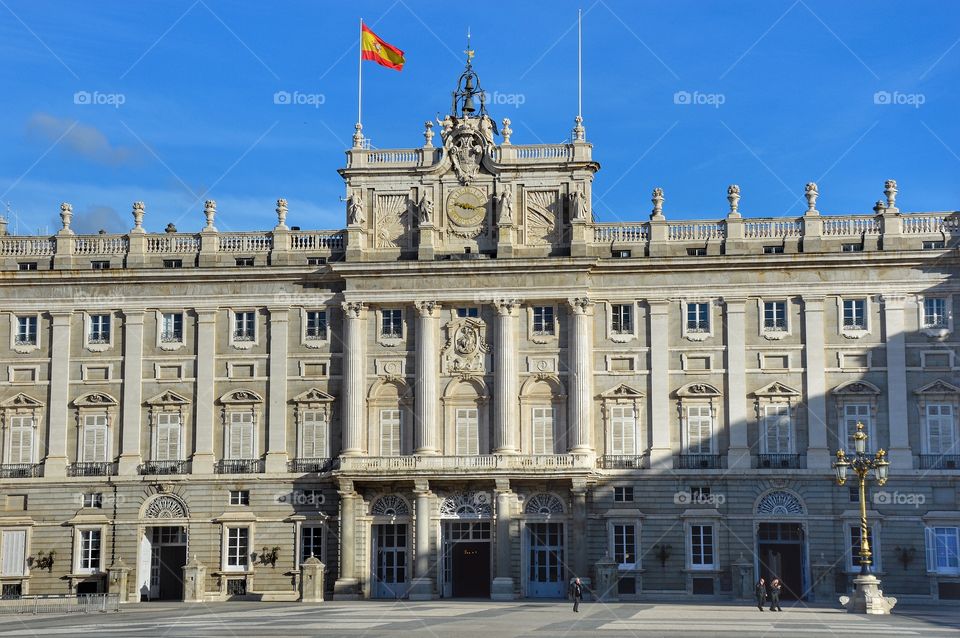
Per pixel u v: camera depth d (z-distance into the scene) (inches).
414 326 3720.5
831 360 3607.3
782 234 3673.7
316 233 3814.0
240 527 3693.4
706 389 3629.4
